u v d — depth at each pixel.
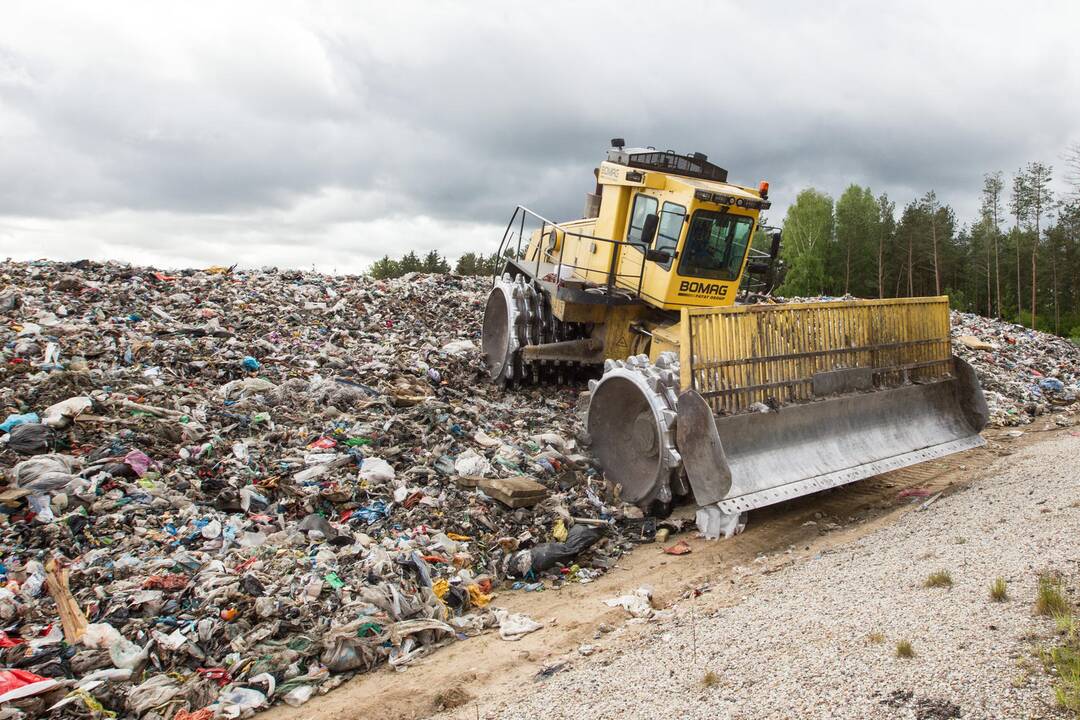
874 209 57.28
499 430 9.04
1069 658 3.41
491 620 5.71
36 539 5.59
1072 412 12.32
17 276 12.38
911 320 8.46
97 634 4.71
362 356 11.16
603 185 9.95
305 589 5.43
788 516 7.69
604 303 9.30
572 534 6.82
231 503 6.50
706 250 8.99
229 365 9.66
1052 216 46.31
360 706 4.58
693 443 6.79
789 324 7.51
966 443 8.46
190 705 4.46
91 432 7.09
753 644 4.44
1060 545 4.99
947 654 3.74
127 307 11.63
